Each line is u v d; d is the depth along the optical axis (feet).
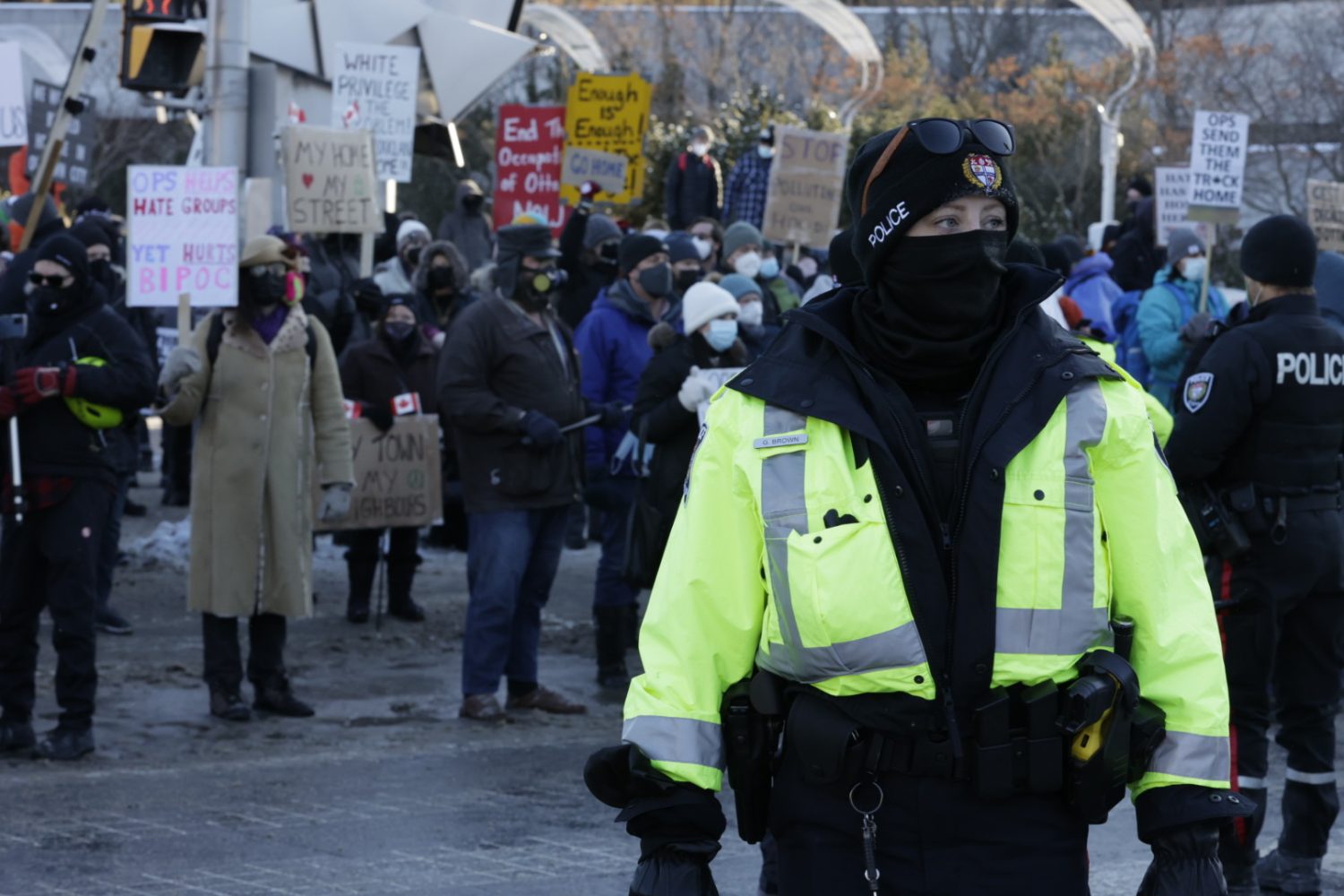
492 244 52.42
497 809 21.74
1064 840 9.17
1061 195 93.35
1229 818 9.10
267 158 38.40
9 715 24.12
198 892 18.04
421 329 37.09
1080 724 8.77
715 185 58.95
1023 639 9.04
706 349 25.58
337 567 41.37
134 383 23.08
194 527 26.35
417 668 30.91
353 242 42.57
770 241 48.39
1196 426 18.65
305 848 19.84
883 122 88.94
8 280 27.89
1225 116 39.27
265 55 47.24
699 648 9.47
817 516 9.16
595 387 32.30
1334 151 94.68
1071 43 117.39
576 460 27.43
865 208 9.43
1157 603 9.23
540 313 27.25
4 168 53.98
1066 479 9.12
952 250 9.13
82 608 23.67
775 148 48.08
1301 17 99.25
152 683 28.99
